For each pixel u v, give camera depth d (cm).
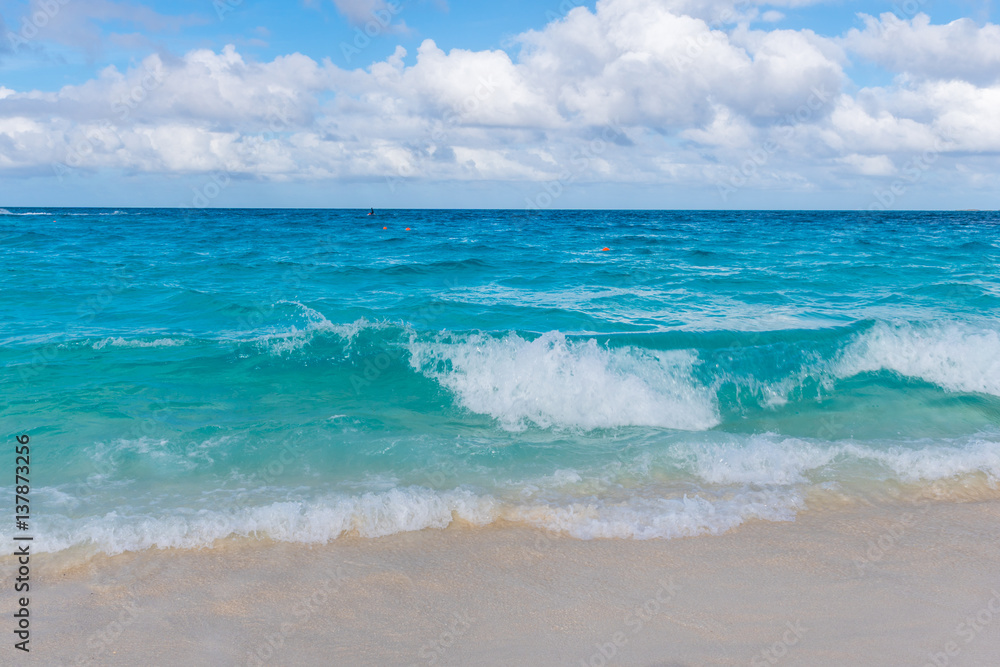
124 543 435
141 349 930
